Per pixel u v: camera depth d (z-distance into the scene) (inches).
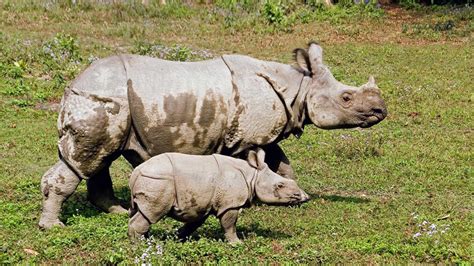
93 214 535.5
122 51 1136.2
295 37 1283.2
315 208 568.7
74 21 1301.7
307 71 530.3
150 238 440.1
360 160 728.3
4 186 589.0
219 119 496.1
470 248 461.1
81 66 1032.2
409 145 775.7
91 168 492.4
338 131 834.2
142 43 1127.6
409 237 483.8
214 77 501.7
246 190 449.7
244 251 440.1
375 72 1080.8
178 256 428.1
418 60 1152.2
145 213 434.3
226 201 444.8
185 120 490.3
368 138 792.3
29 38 1149.1
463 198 612.7
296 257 440.1
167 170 433.1
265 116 506.0
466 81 1043.3
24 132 776.9
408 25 1368.1
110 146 488.7
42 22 1275.8
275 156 546.9
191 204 437.7
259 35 1284.4
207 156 450.9
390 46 1235.2
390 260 448.8
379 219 540.4
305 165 707.4
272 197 451.5
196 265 426.3
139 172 436.1
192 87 493.7
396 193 631.2
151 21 1328.7
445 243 472.1
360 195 624.4
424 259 452.1
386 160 724.0
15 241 464.8
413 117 892.6
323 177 673.6
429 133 824.9
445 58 1165.7
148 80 490.6
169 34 1259.2
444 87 1010.1
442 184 651.5
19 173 639.8
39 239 461.7
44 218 493.7
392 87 998.4
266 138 511.8
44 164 680.4
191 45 1199.6
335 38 1286.9
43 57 1048.2
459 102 952.9
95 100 483.2
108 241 454.9
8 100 885.8
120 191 602.2
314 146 770.8
